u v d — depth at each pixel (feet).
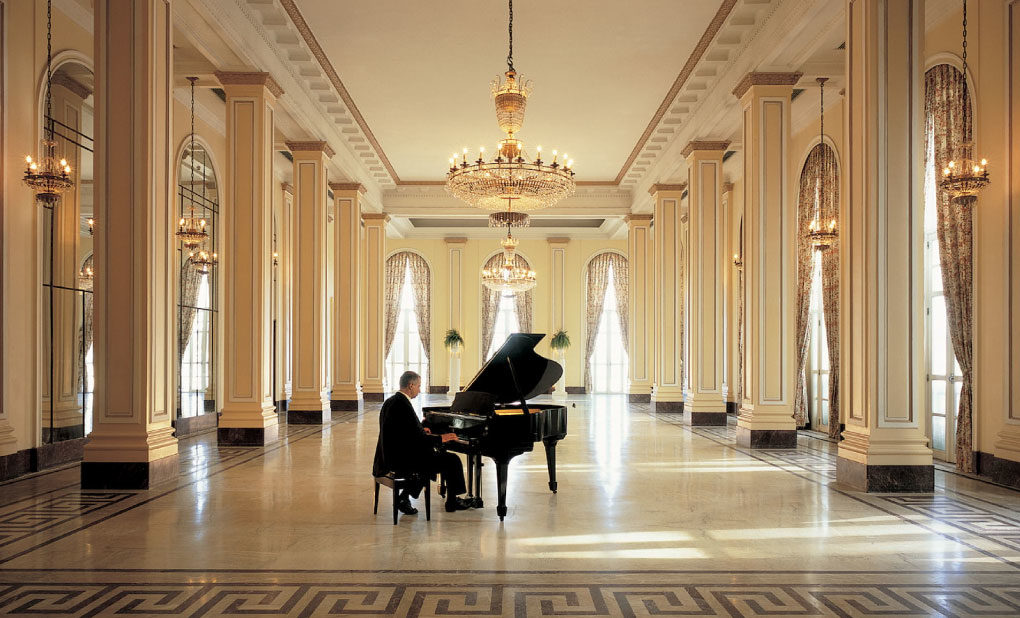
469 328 84.33
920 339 23.75
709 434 41.63
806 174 42.68
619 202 66.33
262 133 34.09
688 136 45.98
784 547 17.12
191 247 40.22
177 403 41.14
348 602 13.33
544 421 22.48
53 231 29.45
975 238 26.58
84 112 31.86
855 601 13.47
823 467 29.22
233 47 30.96
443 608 13.03
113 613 12.77
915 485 23.48
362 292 74.64
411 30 33.86
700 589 14.12
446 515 20.68
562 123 48.19
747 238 35.06
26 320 27.35
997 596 13.74
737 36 34.40
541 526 19.31
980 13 26.27
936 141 28.68
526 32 34.12
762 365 34.76
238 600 13.43
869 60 23.88
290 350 56.65
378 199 64.49
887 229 23.80
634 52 36.50
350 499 22.74
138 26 24.12
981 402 26.53
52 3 28.84
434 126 49.14
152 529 18.75
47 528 18.79
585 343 84.48
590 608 13.06
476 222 82.02
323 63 37.68
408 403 20.03
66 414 30.32
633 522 19.71
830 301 38.91
